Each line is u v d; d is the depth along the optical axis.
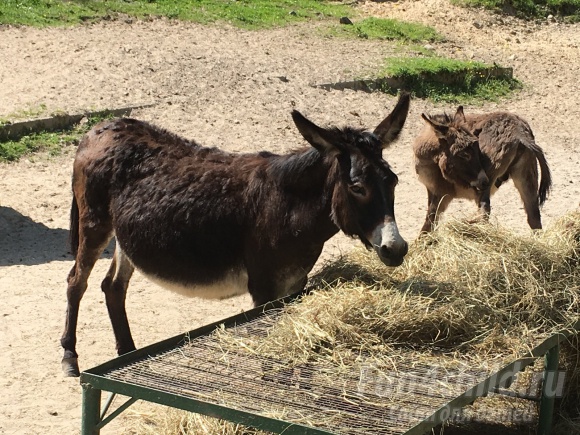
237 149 7.50
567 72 11.32
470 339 3.03
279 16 11.73
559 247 3.63
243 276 3.66
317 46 10.73
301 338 2.88
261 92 8.88
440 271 3.42
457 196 5.70
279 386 2.67
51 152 7.13
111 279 4.07
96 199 3.89
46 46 9.16
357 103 9.12
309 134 3.31
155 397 2.57
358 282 3.39
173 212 3.64
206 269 3.65
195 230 3.61
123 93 8.30
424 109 9.45
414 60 10.46
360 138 3.31
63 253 5.52
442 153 5.49
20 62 8.68
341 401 2.58
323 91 9.20
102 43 9.48
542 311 3.25
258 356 2.86
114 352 4.20
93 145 3.94
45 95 7.99
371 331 2.99
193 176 3.69
